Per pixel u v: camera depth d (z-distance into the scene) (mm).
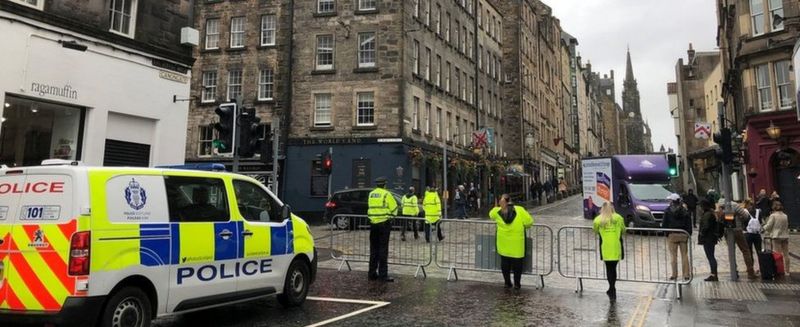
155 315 6383
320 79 31047
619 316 7945
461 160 35344
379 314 7984
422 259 12984
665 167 23406
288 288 8391
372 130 30016
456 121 38438
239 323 7441
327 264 13266
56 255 5699
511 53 53562
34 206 5945
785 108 23891
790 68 23359
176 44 16109
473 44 43125
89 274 5672
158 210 6516
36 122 12828
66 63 13000
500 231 10516
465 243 12562
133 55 14719
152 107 15211
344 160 30000
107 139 14141
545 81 67812
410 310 8266
